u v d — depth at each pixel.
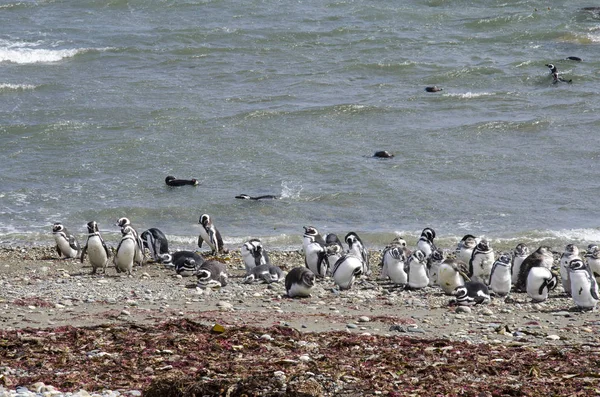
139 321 16.19
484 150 35.47
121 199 30.80
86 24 55.16
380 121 39.09
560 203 30.33
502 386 12.14
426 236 23.02
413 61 47.50
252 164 34.22
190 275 22.48
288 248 26.62
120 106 41.03
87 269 23.48
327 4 58.38
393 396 11.67
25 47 50.44
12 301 18.09
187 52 49.97
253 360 13.31
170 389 11.59
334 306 18.45
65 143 36.31
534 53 49.12
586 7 56.72
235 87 44.31
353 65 47.12
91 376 12.43
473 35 52.59
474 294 18.64
